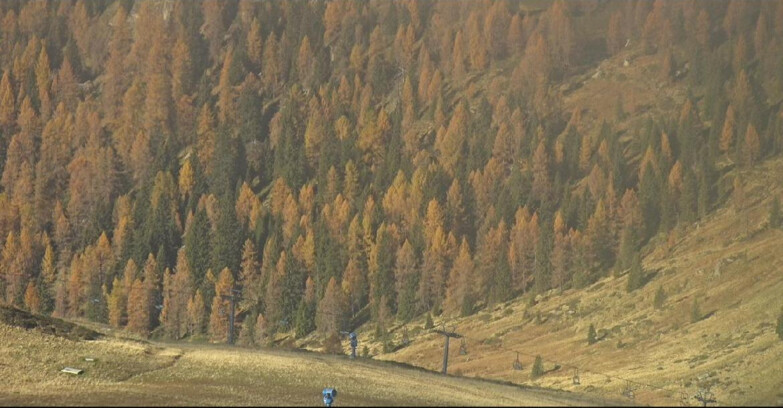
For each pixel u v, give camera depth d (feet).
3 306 568.00
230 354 542.98
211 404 411.75
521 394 487.61
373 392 451.94
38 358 490.90
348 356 590.14
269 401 421.18
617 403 492.54
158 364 501.56
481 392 478.59
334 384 467.93
